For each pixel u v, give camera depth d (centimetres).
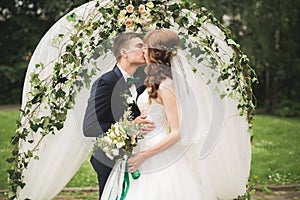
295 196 695
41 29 1831
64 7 1783
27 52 1858
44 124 450
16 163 474
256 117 1403
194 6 467
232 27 1522
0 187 716
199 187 469
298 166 848
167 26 471
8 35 1859
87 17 470
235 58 462
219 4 1511
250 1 1453
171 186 452
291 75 1530
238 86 480
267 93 1570
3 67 1789
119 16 461
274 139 1094
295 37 1527
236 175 487
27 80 483
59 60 480
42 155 492
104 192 473
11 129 1166
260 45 1482
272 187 731
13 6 1831
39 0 1817
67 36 482
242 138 491
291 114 1507
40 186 500
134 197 453
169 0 463
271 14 1464
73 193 704
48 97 445
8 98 1817
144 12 459
